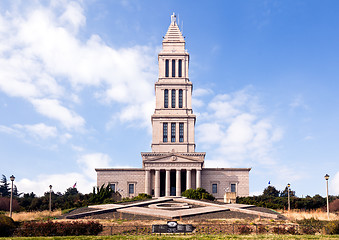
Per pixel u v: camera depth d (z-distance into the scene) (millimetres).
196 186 123188
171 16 153000
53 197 127375
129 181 128250
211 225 49625
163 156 124625
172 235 41594
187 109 139875
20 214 69688
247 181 128750
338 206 94312
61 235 44625
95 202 90375
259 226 48375
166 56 145250
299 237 38656
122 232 45844
